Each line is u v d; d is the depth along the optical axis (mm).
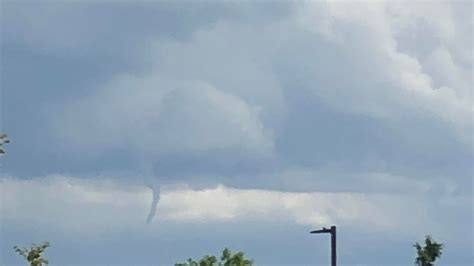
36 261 154250
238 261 155125
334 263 112312
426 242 139000
